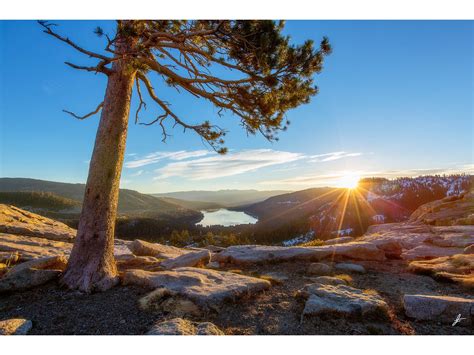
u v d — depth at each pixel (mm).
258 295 6574
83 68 6469
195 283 6633
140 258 11367
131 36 6168
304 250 10852
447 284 7656
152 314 5434
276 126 8258
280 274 8727
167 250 14703
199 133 9695
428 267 8797
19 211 19469
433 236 14164
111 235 7508
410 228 18125
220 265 10180
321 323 5141
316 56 6863
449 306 5246
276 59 6375
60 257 8539
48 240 14742
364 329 4910
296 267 9625
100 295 6434
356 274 8820
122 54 6527
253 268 9609
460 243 12367
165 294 6074
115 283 7043
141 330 4867
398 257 11477
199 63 9086
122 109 7727
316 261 10438
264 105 7629
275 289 7090
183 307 5605
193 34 6621
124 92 7766
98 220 7285
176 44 6965
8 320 4898
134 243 14133
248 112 8242
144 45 6867
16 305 5969
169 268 9406
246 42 6531
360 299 5684
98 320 5238
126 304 5898
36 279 6953
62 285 6867
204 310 5570
